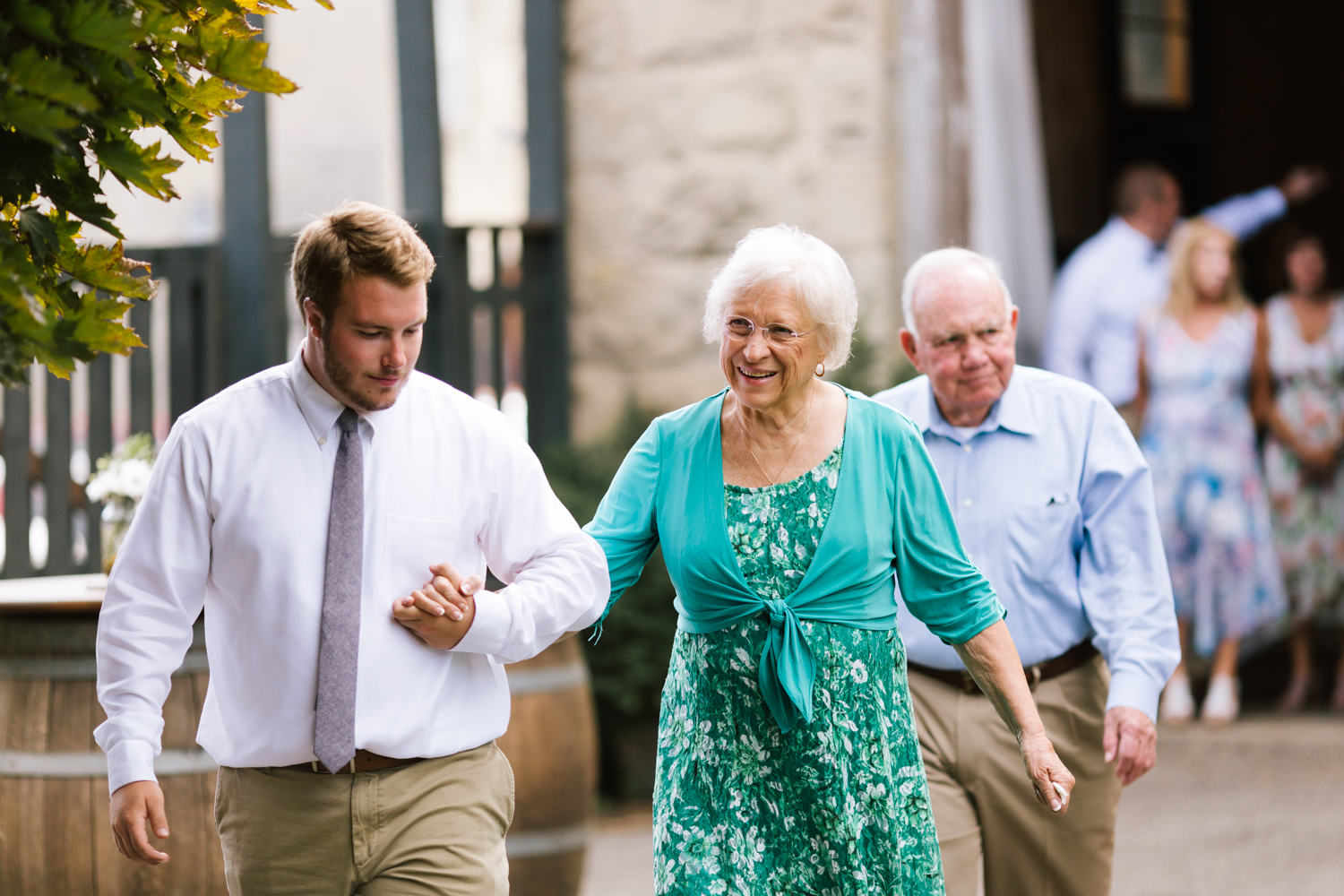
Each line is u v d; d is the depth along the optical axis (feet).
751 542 26.71
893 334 63.87
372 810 23.99
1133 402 73.26
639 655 61.67
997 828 32.60
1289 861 50.37
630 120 67.36
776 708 25.96
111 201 66.74
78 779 34.37
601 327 67.87
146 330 56.70
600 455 63.72
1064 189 83.66
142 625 23.72
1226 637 71.26
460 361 64.34
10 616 35.04
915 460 27.27
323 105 73.82
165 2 18.93
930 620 27.78
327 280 22.85
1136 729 31.45
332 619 23.59
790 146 65.36
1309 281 76.02
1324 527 74.84
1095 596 33.12
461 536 25.04
